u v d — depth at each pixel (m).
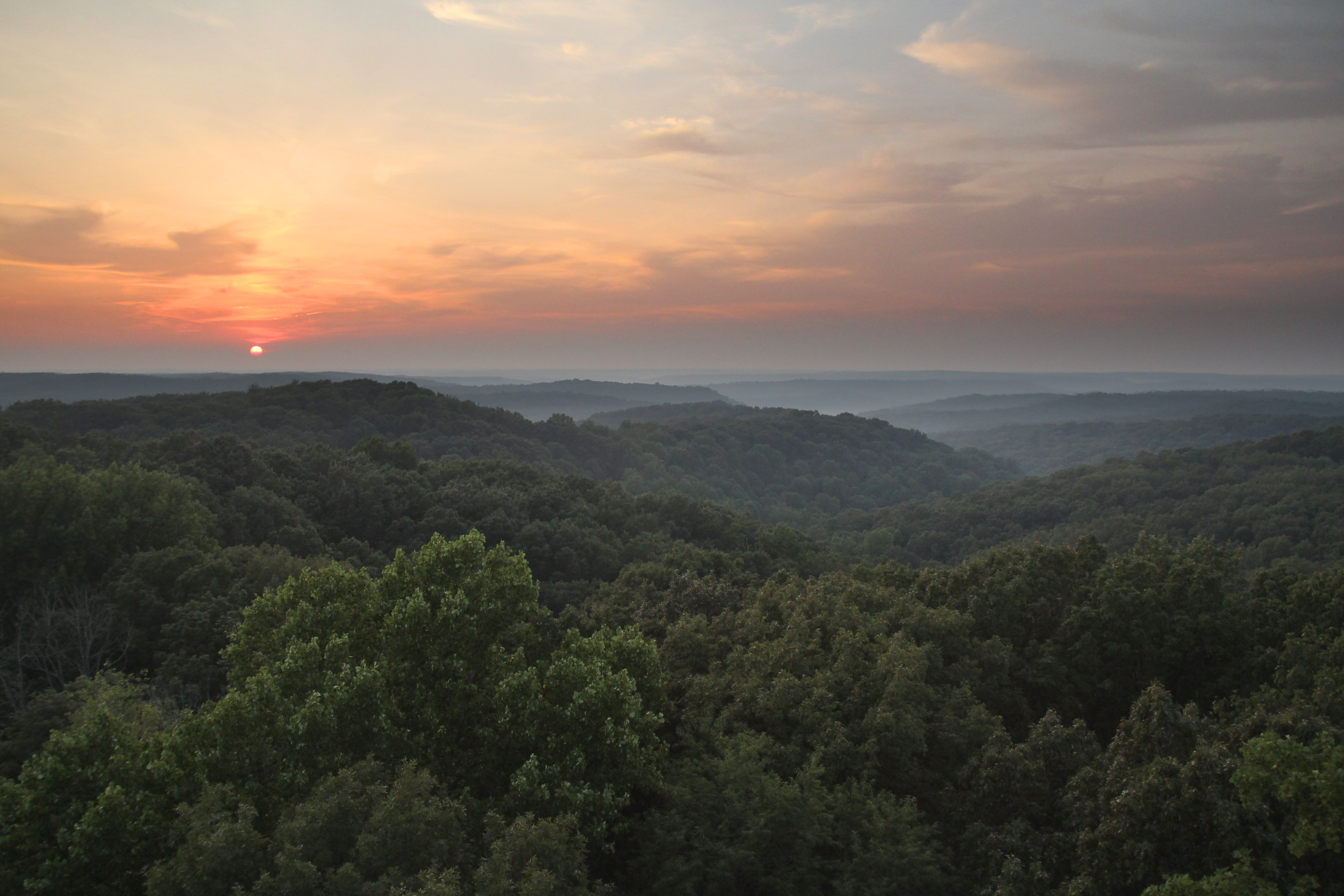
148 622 38.72
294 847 13.31
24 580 41.12
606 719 18.22
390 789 15.69
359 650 20.67
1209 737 17.81
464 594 20.34
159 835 15.74
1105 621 27.58
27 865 16.05
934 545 136.38
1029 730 24.11
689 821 18.02
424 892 12.44
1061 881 16.47
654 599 38.81
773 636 28.33
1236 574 33.94
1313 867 13.99
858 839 17.20
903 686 21.28
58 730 21.11
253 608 22.17
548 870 14.06
